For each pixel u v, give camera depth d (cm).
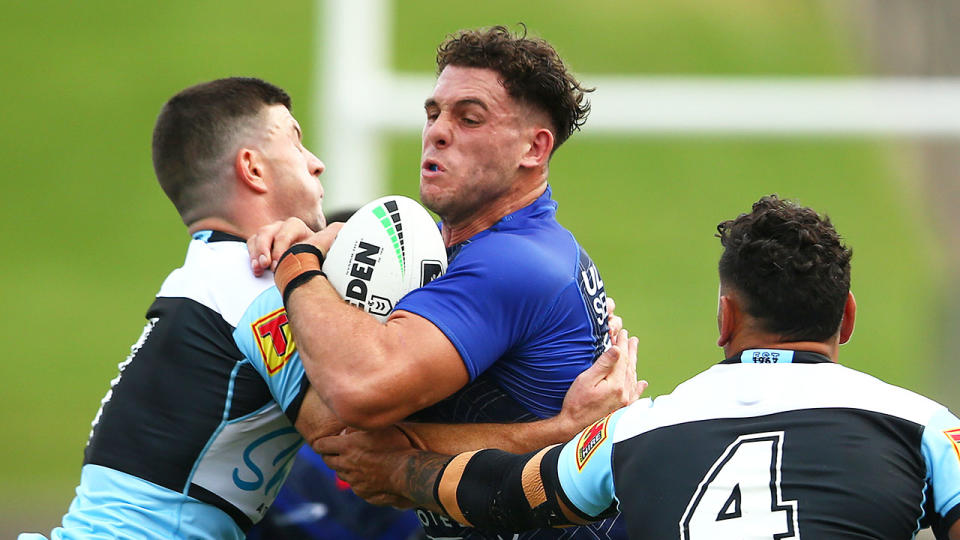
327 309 970
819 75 5353
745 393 873
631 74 5425
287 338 1023
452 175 1052
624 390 1051
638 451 878
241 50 5694
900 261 4794
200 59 5669
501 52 1055
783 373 885
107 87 5584
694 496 844
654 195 5147
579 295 1053
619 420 909
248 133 1100
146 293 4622
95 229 4978
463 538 1067
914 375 4278
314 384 961
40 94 5594
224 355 1038
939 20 4088
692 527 835
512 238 1029
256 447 1062
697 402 885
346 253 1008
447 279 995
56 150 5294
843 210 5012
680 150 5406
